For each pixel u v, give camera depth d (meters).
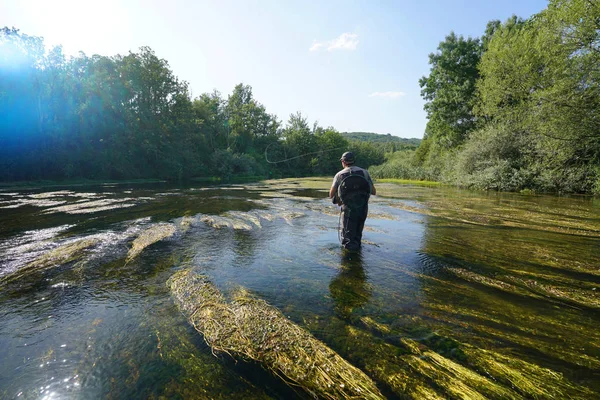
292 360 2.06
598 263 4.26
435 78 36.19
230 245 5.13
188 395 1.79
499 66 19.94
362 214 4.85
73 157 27.89
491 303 2.98
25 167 24.48
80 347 2.26
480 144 22.20
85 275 3.74
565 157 16.88
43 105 26.77
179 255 4.56
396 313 2.75
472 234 6.08
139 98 39.84
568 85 15.50
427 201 12.28
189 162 41.97
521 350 2.18
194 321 2.62
